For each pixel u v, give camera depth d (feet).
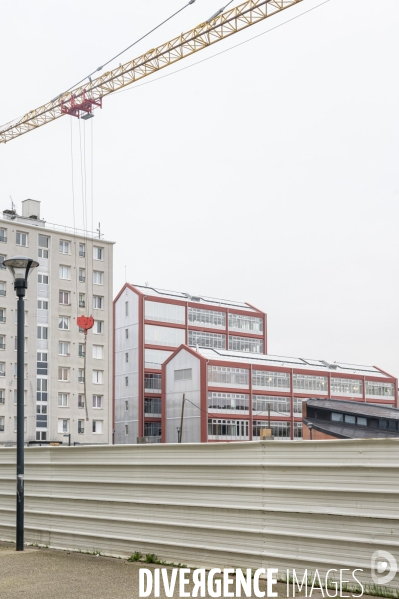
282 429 308.60
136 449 41.52
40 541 46.70
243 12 238.27
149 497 40.37
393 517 29.68
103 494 43.11
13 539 49.14
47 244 249.34
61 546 45.16
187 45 260.21
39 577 35.60
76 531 44.29
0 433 227.40
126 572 36.60
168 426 292.61
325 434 238.68
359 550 30.81
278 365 313.12
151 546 39.73
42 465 47.50
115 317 317.63
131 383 305.73
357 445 31.53
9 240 239.50
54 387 242.58
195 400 284.00
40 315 243.81
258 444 35.40
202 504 37.40
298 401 317.63
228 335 339.36
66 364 246.88
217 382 286.05
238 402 292.40
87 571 36.99
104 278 262.26
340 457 32.09
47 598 30.83
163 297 315.78
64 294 251.60
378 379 362.94
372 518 30.45
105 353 257.75
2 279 234.99
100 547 42.70
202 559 37.17
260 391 301.43
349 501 31.45
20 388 45.73
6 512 50.24
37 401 237.86
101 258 263.29
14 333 235.81
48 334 244.63
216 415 282.97
